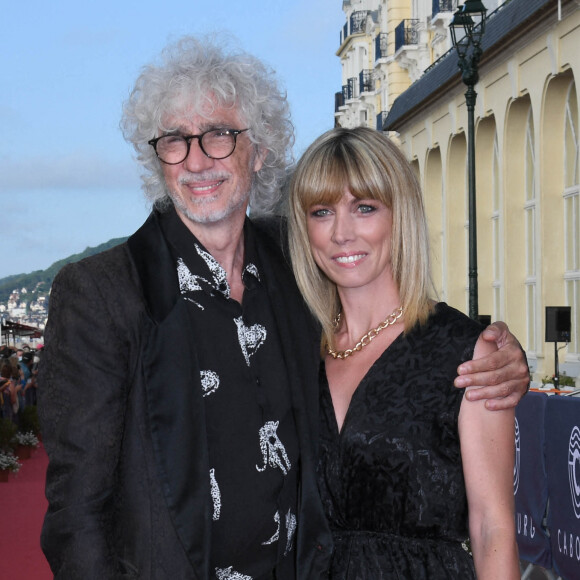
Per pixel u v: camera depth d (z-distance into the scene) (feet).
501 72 50.29
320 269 10.15
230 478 8.92
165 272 8.78
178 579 8.21
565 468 15.17
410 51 82.17
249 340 9.37
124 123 9.53
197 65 9.25
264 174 10.20
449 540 9.15
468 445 8.93
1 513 34.42
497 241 56.44
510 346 9.21
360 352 9.75
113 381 8.25
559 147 44.62
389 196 9.60
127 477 8.27
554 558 15.83
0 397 58.03
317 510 9.22
